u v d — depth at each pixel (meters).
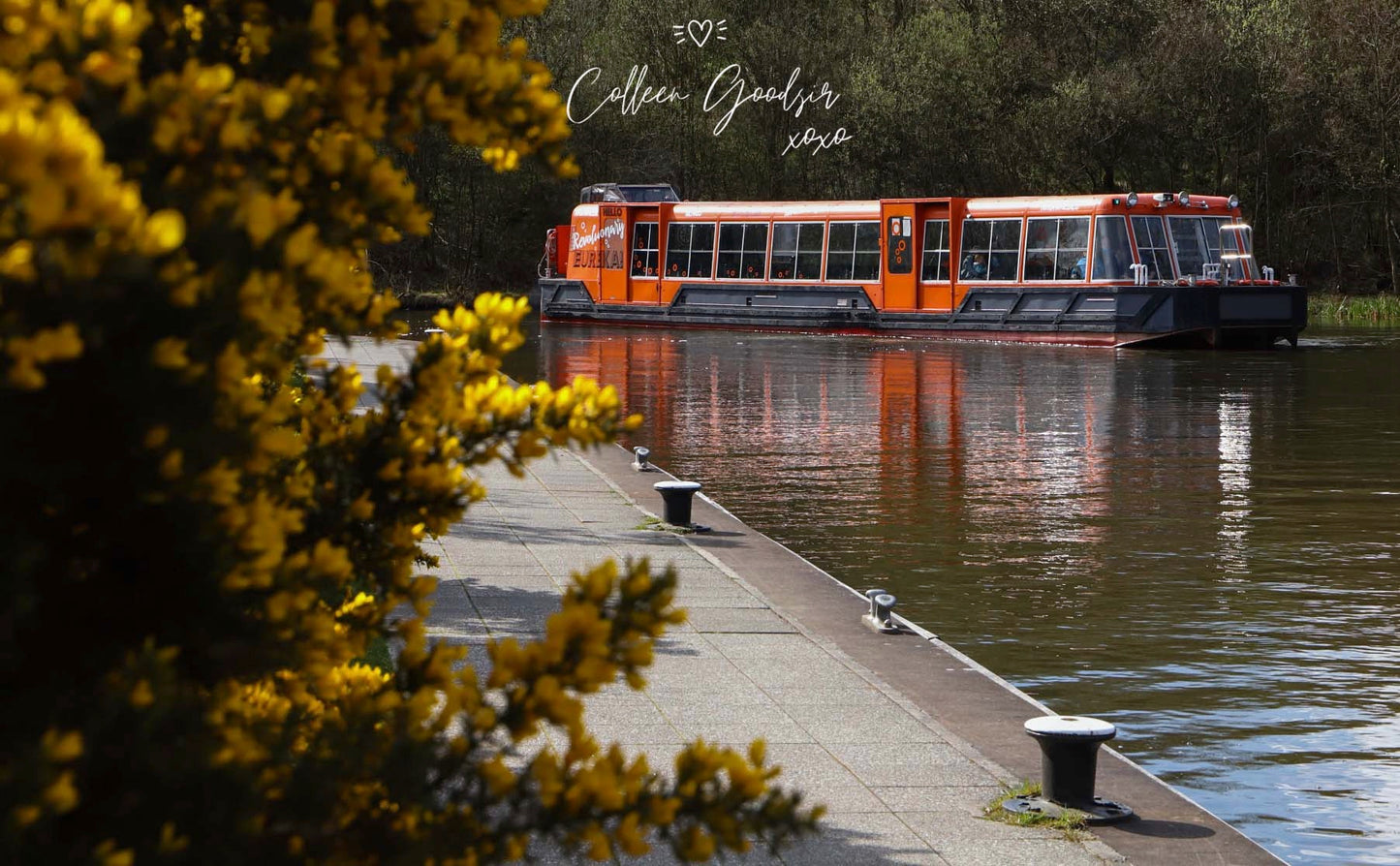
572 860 6.62
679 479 22.83
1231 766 9.95
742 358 47.12
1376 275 85.56
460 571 14.02
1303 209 84.56
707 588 13.61
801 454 25.83
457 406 3.79
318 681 3.90
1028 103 80.81
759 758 3.39
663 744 8.90
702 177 88.06
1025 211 52.78
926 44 81.06
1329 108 78.25
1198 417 31.27
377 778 3.21
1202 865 7.10
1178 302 49.22
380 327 3.83
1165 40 78.81
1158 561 16.59
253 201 2.65
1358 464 24.39
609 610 3.37
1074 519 19.33
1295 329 51.12
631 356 48.03
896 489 21.91
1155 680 11.94
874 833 7.48
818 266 58.62
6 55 2.51
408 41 3.29
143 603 2.88
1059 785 7.87
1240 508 20.20
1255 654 12.66
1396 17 76.75
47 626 2.81
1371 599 14.68
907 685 10.45
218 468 2.75
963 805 7.95
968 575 15.89
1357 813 9.10
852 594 13.52
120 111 2.62
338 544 3.69
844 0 88.25
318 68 3.11
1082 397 35.28
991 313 53.19
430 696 3.48
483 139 3.41
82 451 2.62
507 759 8.24
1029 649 12.90
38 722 2.71
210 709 2.93
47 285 2.32
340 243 3.30
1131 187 87.44
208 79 2.68
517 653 3.30
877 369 43.16
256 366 2.89
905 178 83.06
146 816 2.71
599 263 66.12
